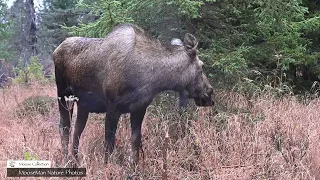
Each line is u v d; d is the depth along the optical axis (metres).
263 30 7.14
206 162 4.94
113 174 4.64
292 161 4.96
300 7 7.18
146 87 4.90
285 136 5.55
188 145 5.41
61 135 5.43
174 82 5.03
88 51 5.16
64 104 5.55
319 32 8.82
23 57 19.80
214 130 5.59
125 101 4.89
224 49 6.69
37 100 8.47
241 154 5.20
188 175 4.74
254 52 7.25
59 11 19.22
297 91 8.73
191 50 5.04
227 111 6.33
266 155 5.18
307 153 5.09
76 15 19.23
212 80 6.83
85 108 5.42
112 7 6.25
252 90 6.89
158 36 6.70
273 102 6.73
